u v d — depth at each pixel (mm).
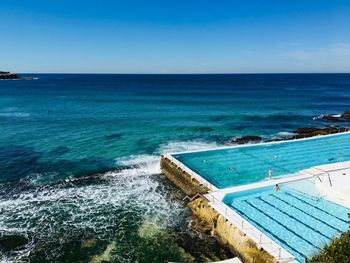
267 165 23531
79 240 15336
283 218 15234
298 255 12352
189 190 20000
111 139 35438
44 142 33781
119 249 14609
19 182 22500
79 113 55969
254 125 45125
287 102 74812
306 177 20109
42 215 17703
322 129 38375
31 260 13898
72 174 24156
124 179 23188
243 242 13305
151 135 37781
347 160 24766
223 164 23797
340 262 8531
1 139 34969
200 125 44625
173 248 14664
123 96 90562
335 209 16141
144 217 17438
